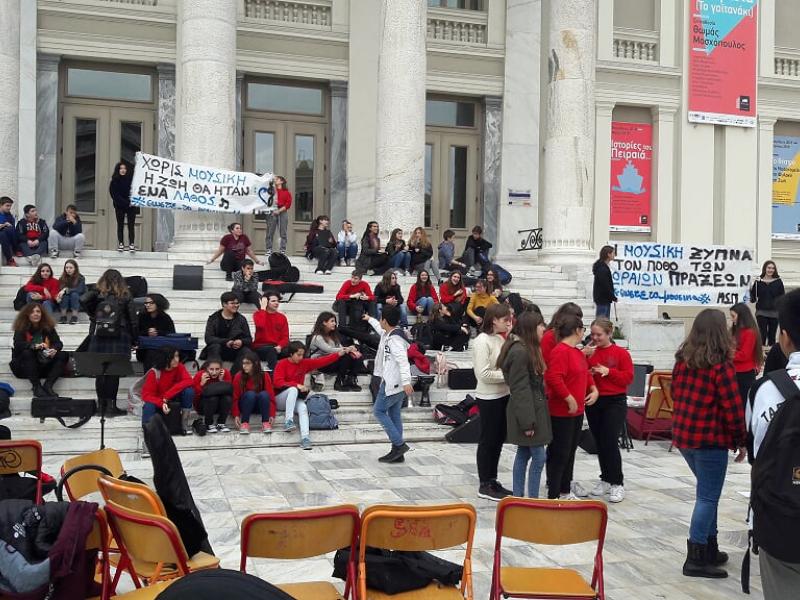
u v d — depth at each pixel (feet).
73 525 12.34
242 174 52.47
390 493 25.05
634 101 70.38
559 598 13.46
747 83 72.02
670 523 22.40
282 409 33.76
